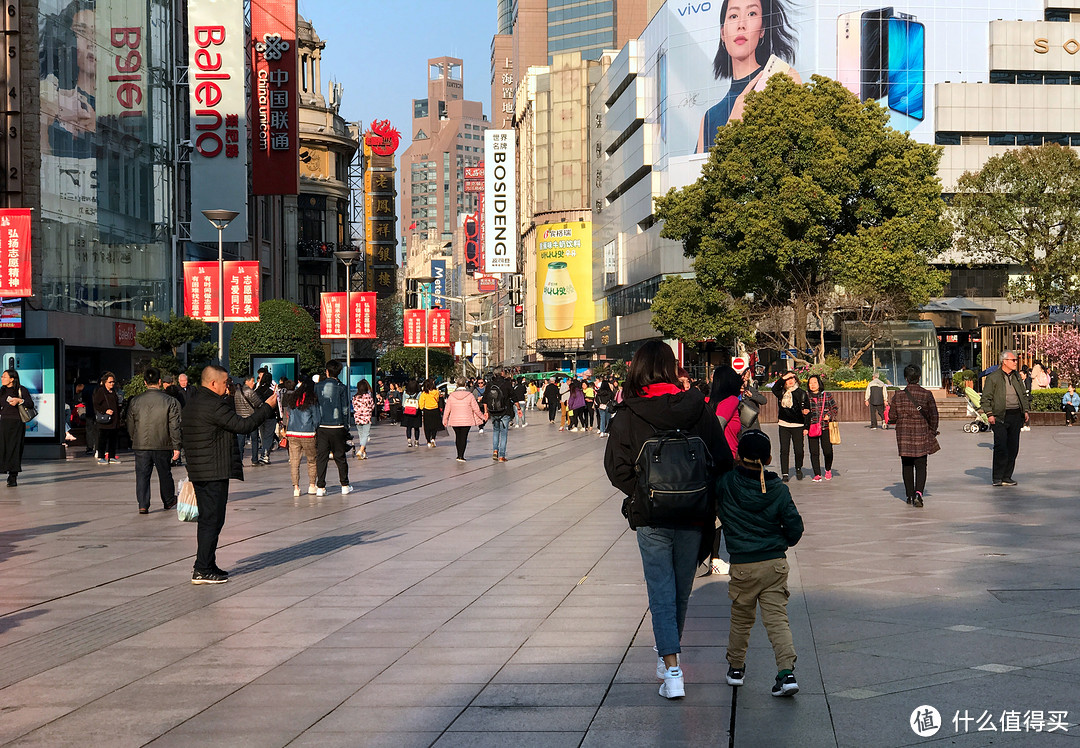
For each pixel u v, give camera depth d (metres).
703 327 56.12
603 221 105.38
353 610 8.23
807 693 5.73
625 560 10.55
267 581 9.59
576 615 7.92
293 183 49.09
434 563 10.48
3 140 34.50
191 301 34.16
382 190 102.12
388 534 12.66
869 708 5.43
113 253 40.81
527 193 145.88
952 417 42.38
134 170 42.81
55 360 26.64
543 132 121.56
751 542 5.82
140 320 42.94
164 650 6.99
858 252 44.53
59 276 36.50
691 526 5.96
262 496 17.36
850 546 10.97
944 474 19.61
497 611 8.12
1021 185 52.72
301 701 5.77
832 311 51.94
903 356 48.84
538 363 141.38
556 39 154.38
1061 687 5.69
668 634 5.77
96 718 5.50
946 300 60.31
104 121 40.22
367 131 101.94
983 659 6.30
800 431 18.59
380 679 6.20
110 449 25.64
